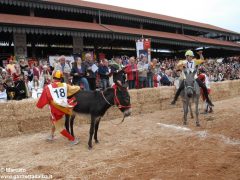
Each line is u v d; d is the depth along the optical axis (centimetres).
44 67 1622
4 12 2273
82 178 743
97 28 2408
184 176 714
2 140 1136
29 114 1228
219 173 730
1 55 2259
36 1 2172
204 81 1551
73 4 2427
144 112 1627
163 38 2980
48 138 1091
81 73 1409
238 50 4281
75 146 1022
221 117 1441
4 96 1356
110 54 3130
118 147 996
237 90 2233
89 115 991
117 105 975
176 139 1066
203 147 950
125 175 745
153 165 803
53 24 2117
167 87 1723
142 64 1794
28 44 2684
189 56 1292
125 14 2862
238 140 1028
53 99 987
